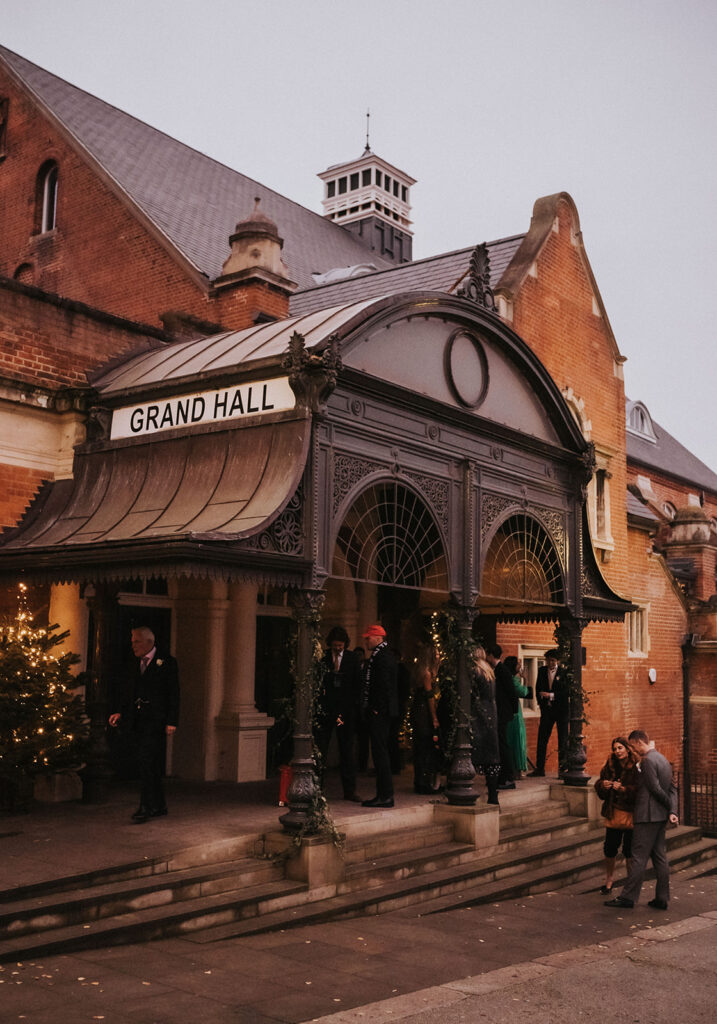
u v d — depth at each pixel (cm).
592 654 1802
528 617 1372
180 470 905
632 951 723
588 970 666
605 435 1880
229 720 1162
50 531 928
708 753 2102
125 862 700
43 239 1992
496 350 1147
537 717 1628
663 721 2058
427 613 1502
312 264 2331
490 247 1877
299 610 831
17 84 2084
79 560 800
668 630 2108
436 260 1947
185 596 1196
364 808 954
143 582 1166
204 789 1072
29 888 638
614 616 1337
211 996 559
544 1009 575
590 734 1772
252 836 796
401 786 1161
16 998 529
